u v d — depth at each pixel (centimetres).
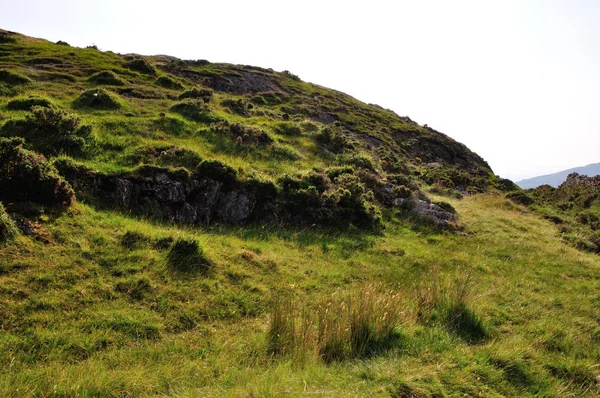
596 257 1631
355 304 757
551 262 1443
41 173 1014
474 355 655
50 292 758
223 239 1191
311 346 666
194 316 801
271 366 626
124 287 827
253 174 1561
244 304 880
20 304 709
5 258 797
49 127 1462
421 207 1898
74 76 2845
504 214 2144
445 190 2739
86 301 763
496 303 991
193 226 1288
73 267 840
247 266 1051
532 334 823
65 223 980
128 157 1452
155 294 834
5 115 1622
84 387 534
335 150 2408
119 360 640
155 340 716
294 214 1511
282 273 1062
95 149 1471
